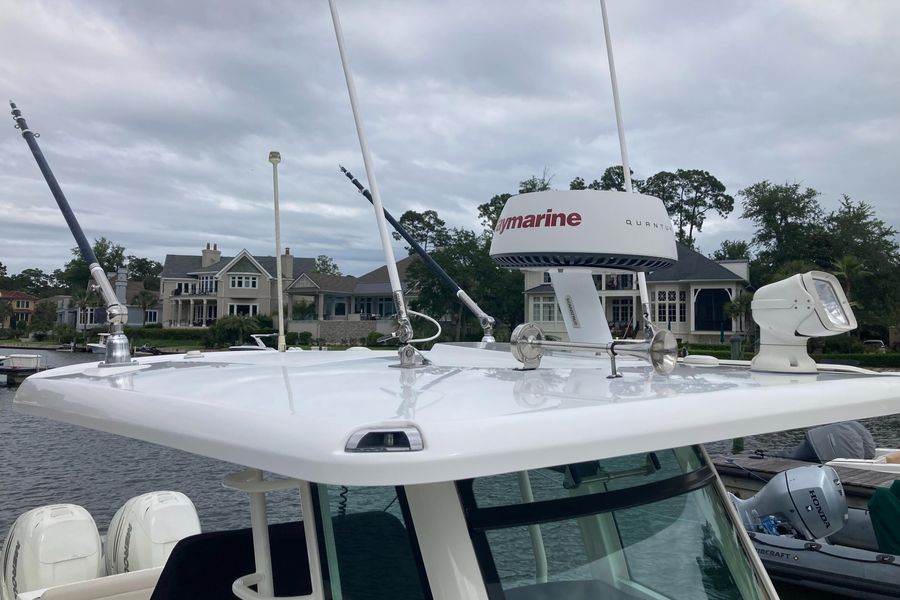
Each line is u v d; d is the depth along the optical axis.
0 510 10.96
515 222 3.14
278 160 3.89
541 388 1.66
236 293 72.31
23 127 3.15
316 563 1.70
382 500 1.57
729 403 1.49
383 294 70.06
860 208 57.47
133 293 97.00
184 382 1.96
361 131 2.82
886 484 7.75
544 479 1.54
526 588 1.47
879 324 51.00
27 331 88.06
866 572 6.09
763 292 2.18
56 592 2.94
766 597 1.88
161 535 3.63
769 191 62.09
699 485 1.84
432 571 1.44
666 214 3.19
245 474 1.83
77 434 17.48
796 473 6.97
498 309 45.62
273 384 1.83
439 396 1.54
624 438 1.28
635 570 1.64
